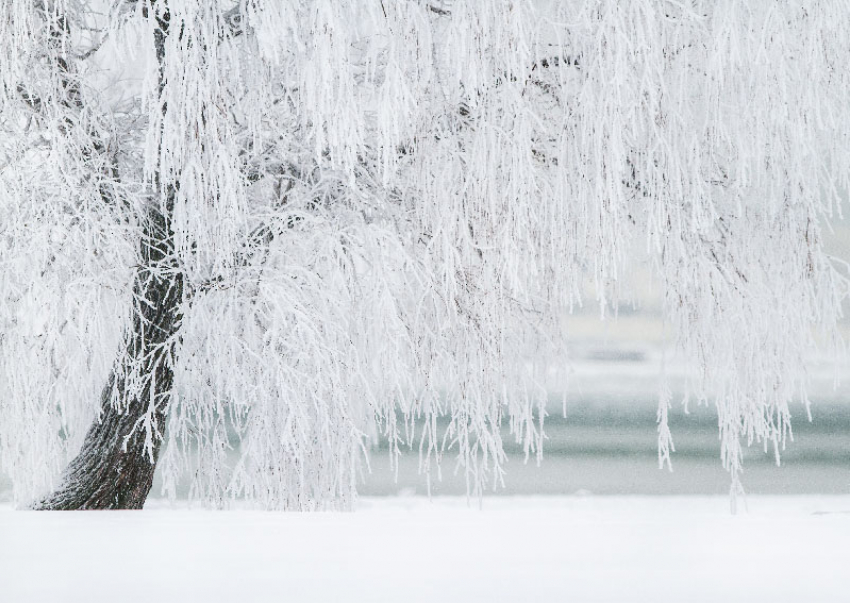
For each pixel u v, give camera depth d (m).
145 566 4.48
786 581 4.10
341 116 8.28
